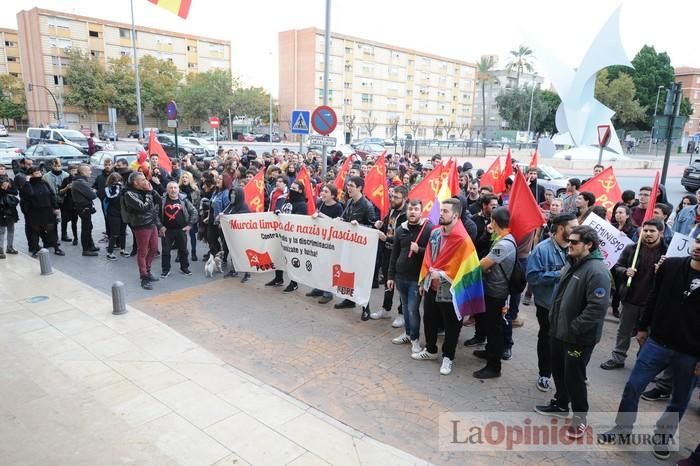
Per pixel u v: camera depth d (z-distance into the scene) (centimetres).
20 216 1393
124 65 6656
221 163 1287
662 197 905
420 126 8906
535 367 553
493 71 9581
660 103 6831
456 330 518
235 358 554
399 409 459
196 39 7925
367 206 708
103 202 1013
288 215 741
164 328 621
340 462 374
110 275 854
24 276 821
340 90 7638
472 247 503
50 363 523
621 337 552
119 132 7006
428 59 8794
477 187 882
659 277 398
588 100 4284
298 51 7444
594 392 505
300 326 648
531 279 481
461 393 490
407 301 577
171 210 826
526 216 534
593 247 397
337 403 466
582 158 3916
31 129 2959
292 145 5488
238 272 870
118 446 385
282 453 383
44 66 6506
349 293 688
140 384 484
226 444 393
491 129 9425
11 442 386
